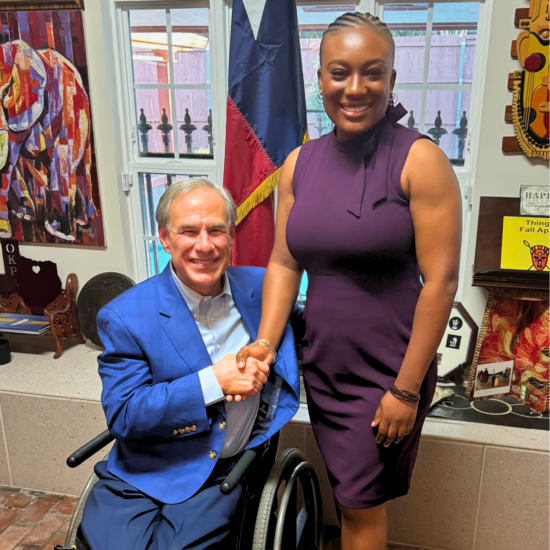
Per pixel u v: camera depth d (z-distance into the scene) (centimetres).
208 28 222
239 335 139
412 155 108
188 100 233
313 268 123
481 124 196
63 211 245
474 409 192
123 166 242
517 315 194
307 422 187
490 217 195
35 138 237
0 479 222
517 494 175
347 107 109
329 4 211
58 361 235
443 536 186
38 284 251
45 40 223
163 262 258
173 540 113
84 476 212
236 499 125
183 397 119
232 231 131
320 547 162
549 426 181
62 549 120
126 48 228
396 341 120
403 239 112
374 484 125
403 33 207
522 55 184
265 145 200
